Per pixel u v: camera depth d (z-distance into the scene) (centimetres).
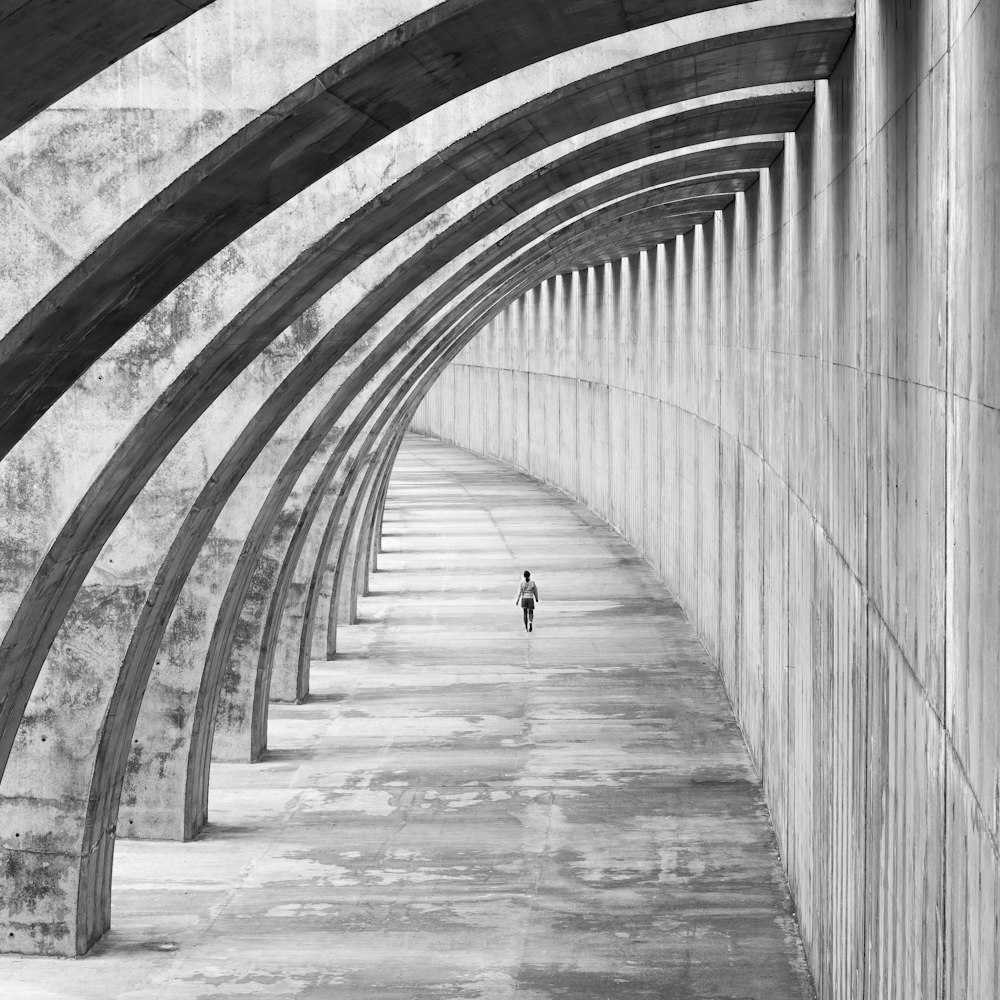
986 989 728
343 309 1755
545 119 1432
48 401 1098
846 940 1367
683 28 1336
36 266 971
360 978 1598
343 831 2092
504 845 2028
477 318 3750
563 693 2905
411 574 4369
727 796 2245
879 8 1177
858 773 1301
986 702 732
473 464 7712
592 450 5756
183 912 1798
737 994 1561
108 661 1680
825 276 1573
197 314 1391
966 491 796
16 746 1678
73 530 1328
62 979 1611
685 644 3378
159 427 1403
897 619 1079
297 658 2812
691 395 3566
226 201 1060
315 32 976
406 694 2898
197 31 974
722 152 2069
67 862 1669
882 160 1159
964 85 802
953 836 838
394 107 1098
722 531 2970
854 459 1336
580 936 1709
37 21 662
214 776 2362
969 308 786
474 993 1554
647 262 4453
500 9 992
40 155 974
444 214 1742
